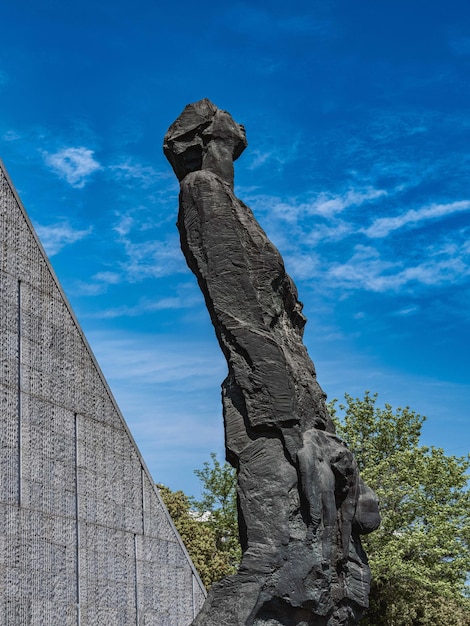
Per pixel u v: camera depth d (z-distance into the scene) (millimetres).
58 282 19375
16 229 18062
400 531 37125
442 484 37000
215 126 16531
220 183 15688
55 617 17562
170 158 16953
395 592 37531
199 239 15398
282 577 13727
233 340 14891
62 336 19328
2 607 15836
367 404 40312
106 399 21125
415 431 39625
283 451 14523
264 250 15508
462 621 37594
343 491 15180
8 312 17375
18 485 16891
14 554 16438
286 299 16422
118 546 20938
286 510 14094
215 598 13648
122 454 21750
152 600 22328
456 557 35844
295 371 15398
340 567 15008
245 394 14680
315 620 14219
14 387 17219
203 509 43031
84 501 19500
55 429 18594
